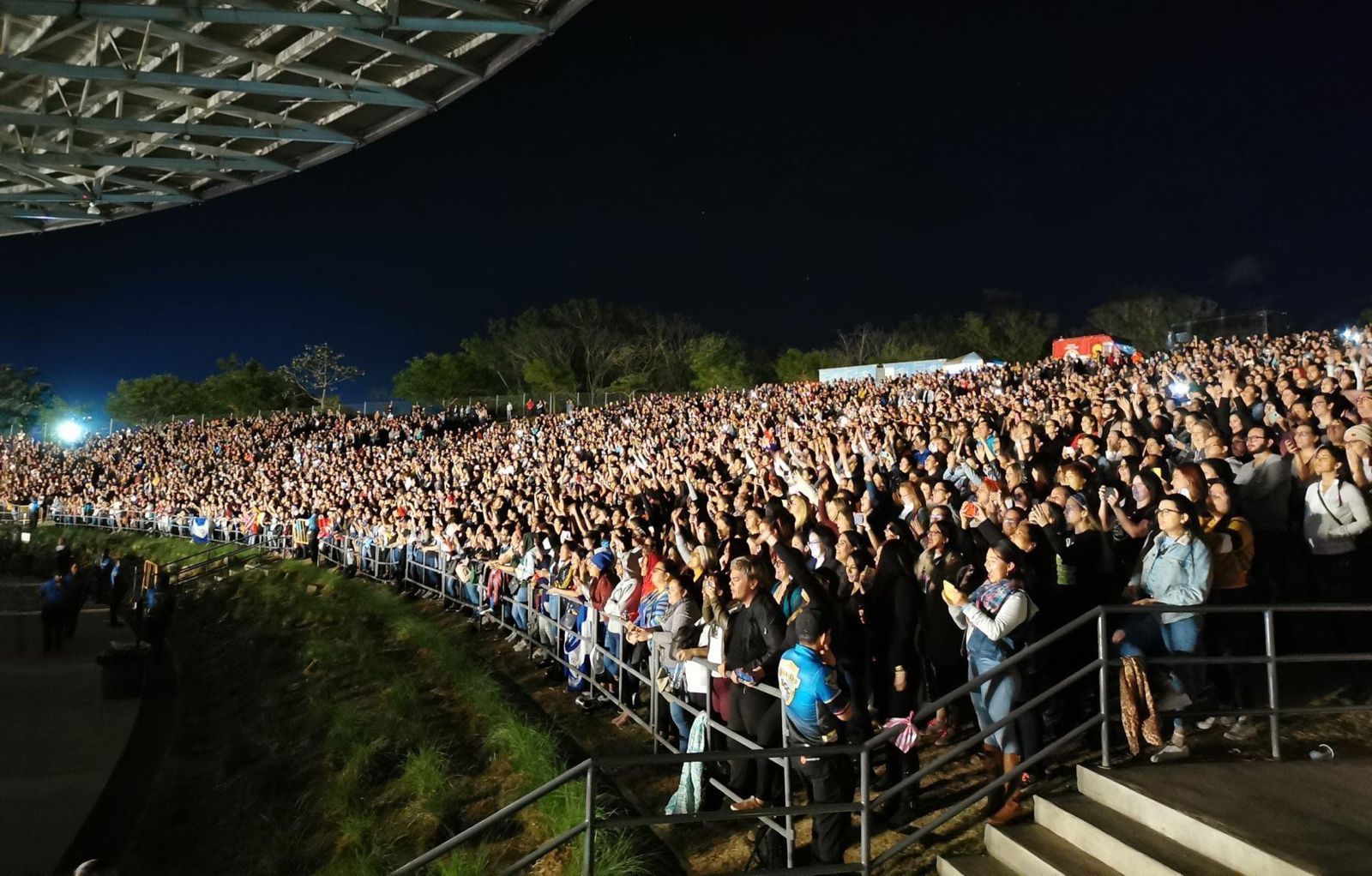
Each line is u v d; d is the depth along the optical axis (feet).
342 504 86.33
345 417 200.34
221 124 69.77
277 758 37.50
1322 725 22.03
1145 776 18.93
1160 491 25.40
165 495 133.69
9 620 78.79
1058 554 23.61
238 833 32.48
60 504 149.59
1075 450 36.22
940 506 24.04
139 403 263.90
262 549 97.91
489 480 75.87
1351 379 40.75
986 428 41.93
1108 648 21.90
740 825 22.97
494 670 41.52
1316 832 15.74
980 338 247.91
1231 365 58.18
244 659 58.08
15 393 288.30
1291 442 29.96
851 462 40.63
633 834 23.12
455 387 247.70
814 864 19.22
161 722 48.44
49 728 46.85
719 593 24.00
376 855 25.68
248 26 53.26
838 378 161.07
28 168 70.38
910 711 22.20
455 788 28.89
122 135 67.82
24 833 33.55
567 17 49.08
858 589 23.47
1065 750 22.74
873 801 18.33
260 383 253.24
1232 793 17.80
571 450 93.97
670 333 278.26
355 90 57.26
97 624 76.89
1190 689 20.83
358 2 50.16
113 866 31.04
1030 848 18.13
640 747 29.30
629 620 31.09
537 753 27.99
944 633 22.70
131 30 53.42
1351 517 24.31
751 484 41.73
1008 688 19.88
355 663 46.19
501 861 24.00
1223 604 20.95
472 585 51.60
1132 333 234.99
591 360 270.87
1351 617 24.80
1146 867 16.12
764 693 21.13
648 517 43.32
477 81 57.77
